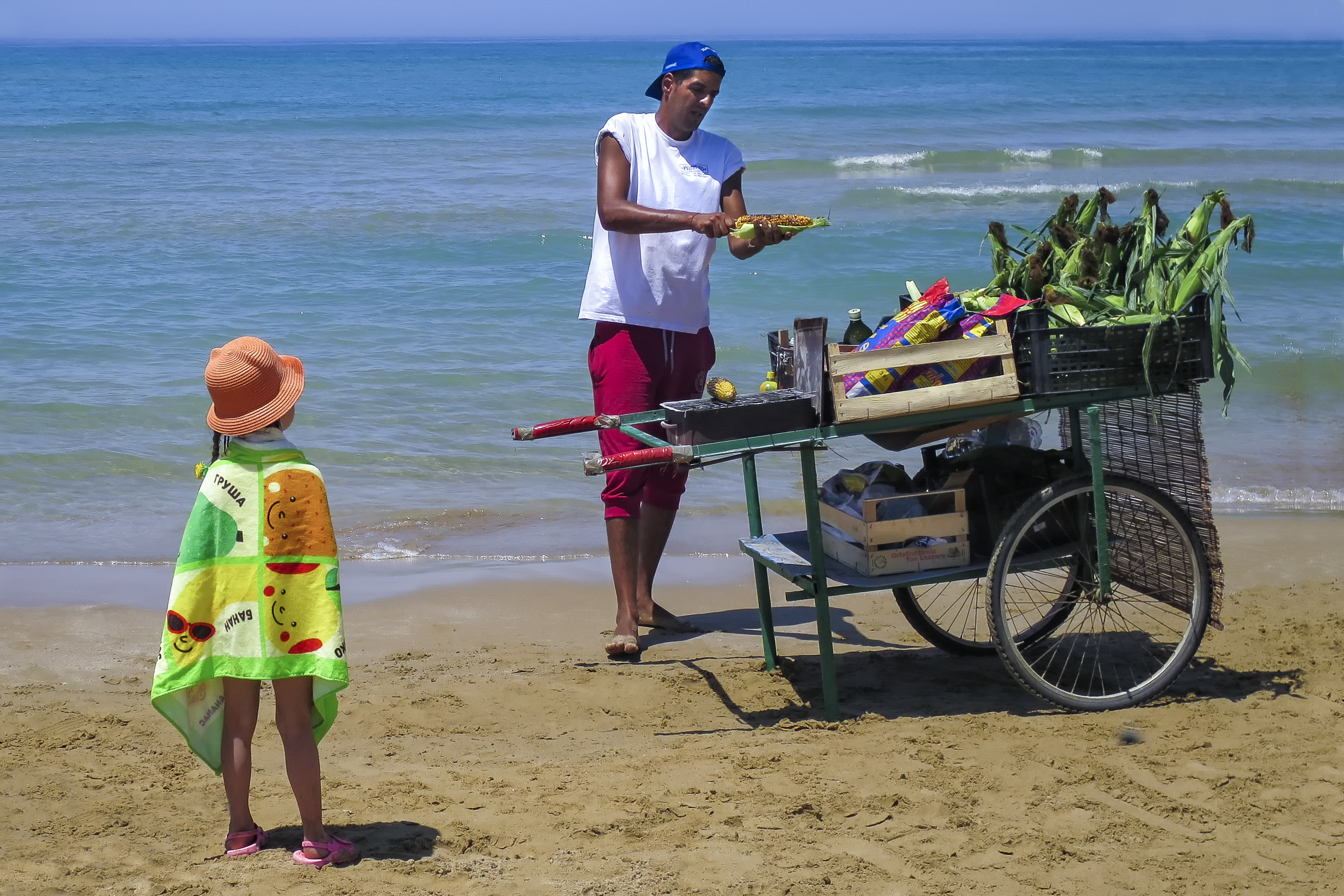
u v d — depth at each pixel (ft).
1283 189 76.59
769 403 13.76
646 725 14.88
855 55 482.69
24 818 11.79
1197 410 14.67
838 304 42.65
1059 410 15.92
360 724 14.85
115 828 11.59
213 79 232.53
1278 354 36.60
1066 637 17.31
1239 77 257.96
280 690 10.55
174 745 13.96
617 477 17.40
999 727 14.05
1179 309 14.15
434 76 252.62
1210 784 12.40
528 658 17.53
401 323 39.68
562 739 14.42
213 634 10.30
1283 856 10.98
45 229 54.08
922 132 116.98
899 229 57.00
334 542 10.61
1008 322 14.08
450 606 19.84
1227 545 22.16
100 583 20.92
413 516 24.79
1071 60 396.37
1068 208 15.76
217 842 11.28
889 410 13.61
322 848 10.71
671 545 23.30
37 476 26.45
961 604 19.39
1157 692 14.75
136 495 25.82
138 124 111.75
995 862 10.90
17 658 17.21
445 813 11.96
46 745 13.80
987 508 15.05
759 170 87.97
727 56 451.53
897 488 15.40
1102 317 14.20
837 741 13.78
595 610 19.80
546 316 40.93
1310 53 524.93
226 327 38.65
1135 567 15.44
